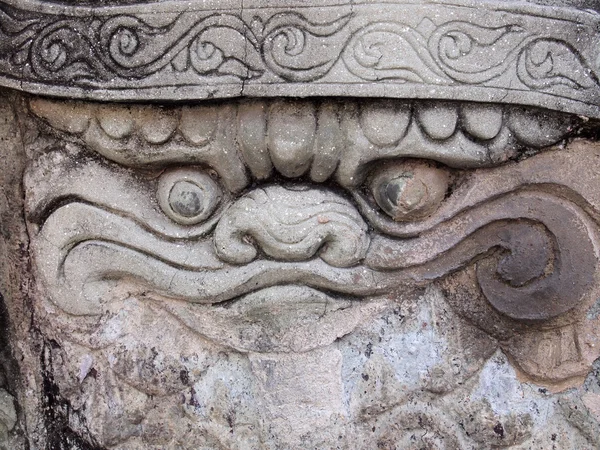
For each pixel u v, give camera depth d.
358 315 0.68
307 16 0.57
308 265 0.65
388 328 0.69
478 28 0.57
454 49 0.57
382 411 0.69
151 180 0.67
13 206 0.69
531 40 0.57
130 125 0.63
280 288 0.66
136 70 0.59
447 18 0.57
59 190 0.67
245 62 0.58
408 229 0.65
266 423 0.69
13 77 0.62
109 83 0.60
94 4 0.60
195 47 0.58
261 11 0.57
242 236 0.65
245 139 0.61
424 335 0.69
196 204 0.65
